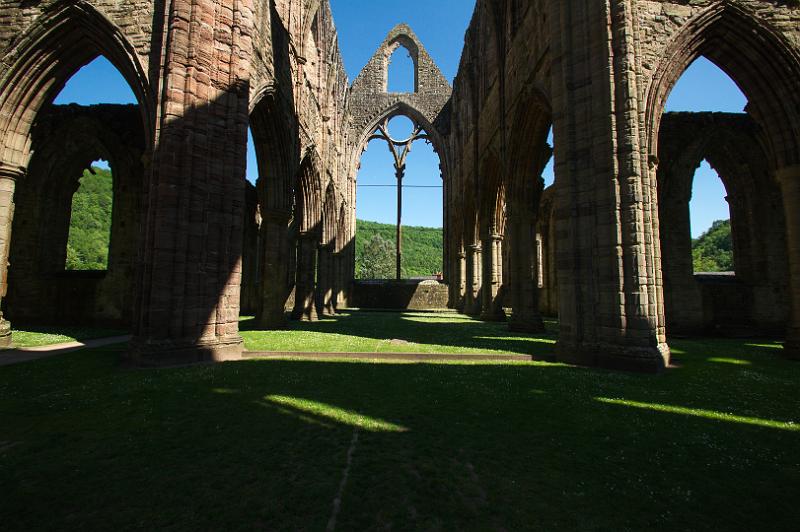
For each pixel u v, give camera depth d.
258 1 13.61
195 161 10.00
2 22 11.68
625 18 9.61
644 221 9.27
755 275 18.47
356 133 39.88
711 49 11.61
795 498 3.46
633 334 8.98
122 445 4.43
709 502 3.38
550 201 29.73
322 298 27.94
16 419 5.26
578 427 5.15
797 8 10.98
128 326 17.73
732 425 5.33
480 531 2.89
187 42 10.12
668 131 18.80
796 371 8.98
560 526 2.97
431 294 39.84
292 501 3.27
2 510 3.12
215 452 4.26
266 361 9.60
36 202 18.69
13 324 17.91
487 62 22.80
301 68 18.78
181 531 2.84
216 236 10.33
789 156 11.35
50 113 18.62
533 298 17.00
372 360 9.95
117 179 18.44
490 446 4.50
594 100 9.94
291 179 17.92
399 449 4.38
